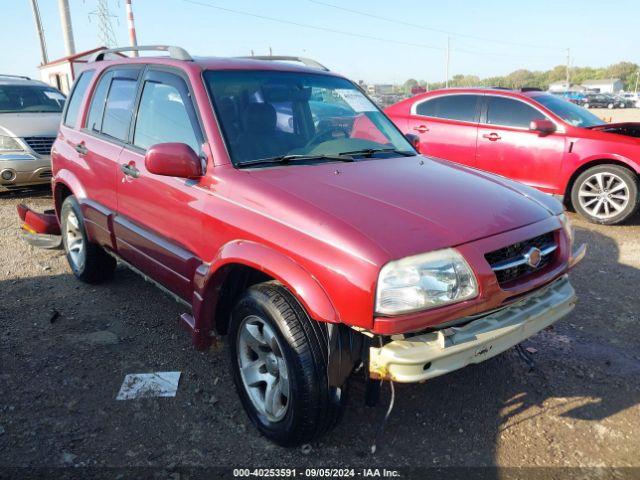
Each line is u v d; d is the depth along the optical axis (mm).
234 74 3340
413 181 2883
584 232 6605
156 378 3303
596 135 6805
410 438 2807
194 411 3008
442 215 2475
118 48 4219
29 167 7598
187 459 2635
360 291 2164
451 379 3340
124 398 3105
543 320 2621
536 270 2662
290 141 3213
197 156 2910
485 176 3256
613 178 6777
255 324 2723
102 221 3971
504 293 2404
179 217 3102
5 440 2738
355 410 2996
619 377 3389
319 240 2322
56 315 4066
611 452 2734
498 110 7547
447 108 8008
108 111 4035
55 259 5402
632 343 3818
